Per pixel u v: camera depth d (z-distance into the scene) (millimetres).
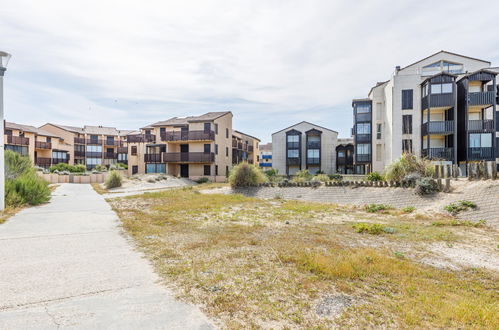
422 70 25547
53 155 45188
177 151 37094
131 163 38938
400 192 14078
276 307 3293
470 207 10312
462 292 3896
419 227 8680
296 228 8258
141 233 7070
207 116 37656
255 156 56094
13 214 9508
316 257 5043
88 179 32594
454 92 22281
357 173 34438
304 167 40094
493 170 11734
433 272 4656
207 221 9219
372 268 4668
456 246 6422
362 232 7770
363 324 2967
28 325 2750
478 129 21797
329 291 3795
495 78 21594
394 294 3752
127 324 2824
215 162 35688
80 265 4590
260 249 5723
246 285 3904
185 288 3760
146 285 3838
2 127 9367
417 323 2988
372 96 29828
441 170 14086
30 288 3646
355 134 31062
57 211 10508
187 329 2766
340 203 15164
